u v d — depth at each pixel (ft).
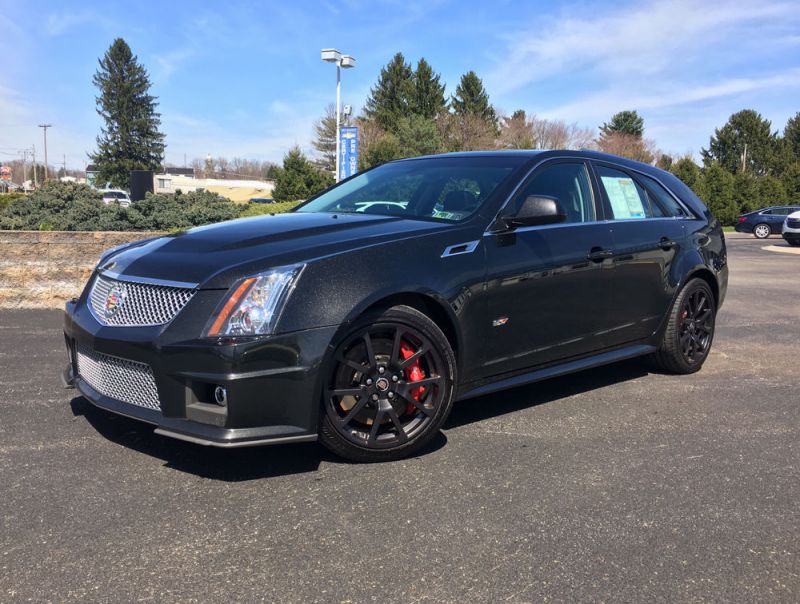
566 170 14.80
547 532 9.13
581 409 14.52
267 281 10.11
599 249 14.48
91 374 11.63
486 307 12.32
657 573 8.19
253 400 9.86
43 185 38.11
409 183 14.64
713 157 298.76
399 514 9.55
